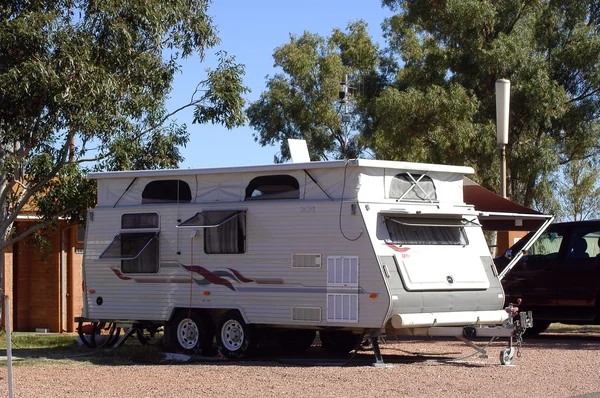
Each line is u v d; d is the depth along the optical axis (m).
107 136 17.94
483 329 12.56
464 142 25.73
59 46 16.61
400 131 26.64
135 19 17.95
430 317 12.65
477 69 27.14
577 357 13.33
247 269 13.68
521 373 11.55
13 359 13.88
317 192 13.17
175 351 14.42
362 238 12.59
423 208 13.34
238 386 10.45
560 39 28.22
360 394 9.82
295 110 40.97
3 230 18.08
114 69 17.86
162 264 14.56
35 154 18.02
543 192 27.44
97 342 16.06
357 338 14.67
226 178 14.16
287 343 14.73
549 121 26.23
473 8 26.44
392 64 37.59
